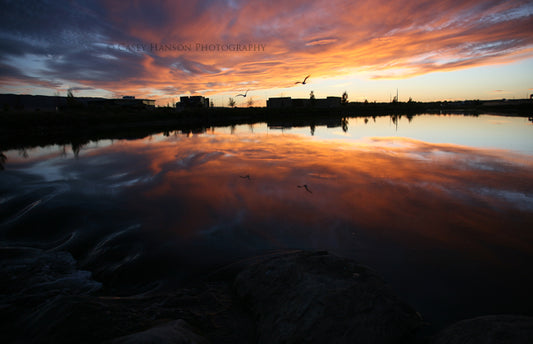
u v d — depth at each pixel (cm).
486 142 1551
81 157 1509
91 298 330
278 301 331
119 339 238
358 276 357
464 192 766
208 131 2928
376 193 785
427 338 296
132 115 3884
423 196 749
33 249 535
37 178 1059
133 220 667
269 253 504
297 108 5938
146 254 515
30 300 380
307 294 320
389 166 1075
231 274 445
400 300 328
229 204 748
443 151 1339
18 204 777
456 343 261
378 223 606
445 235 546
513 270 433
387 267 449
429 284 405
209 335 302
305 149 1533
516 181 841
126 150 1725
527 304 361
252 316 340
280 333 287
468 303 365
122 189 905
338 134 2236
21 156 1598
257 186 890
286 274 371
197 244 547
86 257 512
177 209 728
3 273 448
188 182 966
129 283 436
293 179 950
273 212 685
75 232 609
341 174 985
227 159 1330
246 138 2169
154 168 1197
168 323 290
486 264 450
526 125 2419
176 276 448
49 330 274
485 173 935
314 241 542
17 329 305
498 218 608
